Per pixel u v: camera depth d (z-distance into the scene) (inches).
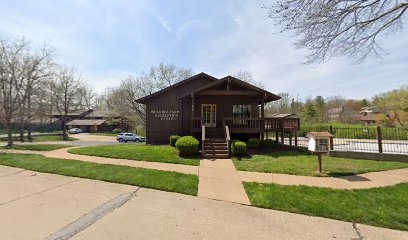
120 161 350.6
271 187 229.5
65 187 230.8
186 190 220.7
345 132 714.8
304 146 471.8
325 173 284.2
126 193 213.2
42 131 1974.7
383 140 642.2
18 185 237.9
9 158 398.6
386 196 204.1
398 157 367.2
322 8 222.2
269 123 537.3
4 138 1296.8
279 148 488.7
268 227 150.3
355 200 194.7
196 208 180.4
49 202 188.7
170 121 610.9
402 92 1243.8
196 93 514.9
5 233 136.9
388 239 137.7
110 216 162.4
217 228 147.4
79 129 2165.4
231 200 198.2
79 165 321.4
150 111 611.5
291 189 222.7
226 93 510.3
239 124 584.7
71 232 138.5
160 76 1667.1
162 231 141.7
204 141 435.5
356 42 255.8
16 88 692.1
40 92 776.9
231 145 427.5
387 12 235.1
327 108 2145.7
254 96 591.2
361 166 322.0
